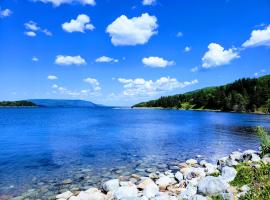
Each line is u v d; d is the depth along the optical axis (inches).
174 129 2144.4
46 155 1023.6
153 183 576.4
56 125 2591.0
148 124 2691.9
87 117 4328.3
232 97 6353.3
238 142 1378.0
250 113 5452.8
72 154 1042.1
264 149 641.0
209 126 2418.8
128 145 1274.6
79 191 578.2
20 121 3243.1
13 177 703.1
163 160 922.7
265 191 357.4
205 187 385.4
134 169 791.7
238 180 421.4
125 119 3700.8
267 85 6471.5
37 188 605.0
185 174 666.2
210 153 1059.9
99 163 875.4
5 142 1395.2
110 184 562.3
